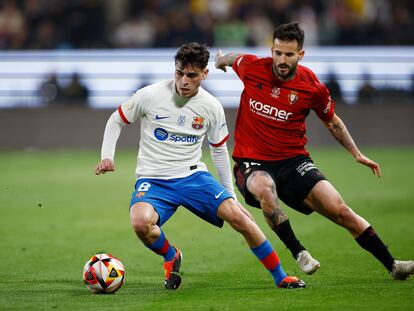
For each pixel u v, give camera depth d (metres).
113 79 74.12
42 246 31.64
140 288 23.22
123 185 50.12
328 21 76.88
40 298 21.83
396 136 69.00
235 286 23.27
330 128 23.94
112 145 22.56
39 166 59.06
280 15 77.06
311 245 31.11
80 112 70.31
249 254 29.55
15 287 23.56
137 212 21.88
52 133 70.38
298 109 23.30
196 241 32.81
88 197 45.34
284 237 22.62
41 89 73.06
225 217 22.20
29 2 80.44
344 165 58.00
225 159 23.17
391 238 32.12
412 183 49.00
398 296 21.05
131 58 74.12
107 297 21.80
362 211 39.19
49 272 26.25
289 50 22.53
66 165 59.59
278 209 22.59
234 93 73.19
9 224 37.09
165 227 36.59
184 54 21.72
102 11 80.25
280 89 23.27
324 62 72.88
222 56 25.28
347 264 26.83
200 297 21.58
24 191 47.62
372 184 48.84
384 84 72.50
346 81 72.88
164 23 76.88
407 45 74.56
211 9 79.50
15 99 73.75
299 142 23.69
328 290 22.08
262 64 23.72
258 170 23.25
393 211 39.06
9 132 70.56
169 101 22.53
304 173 23.19
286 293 21.78
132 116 22.70
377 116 69.06
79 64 74.12
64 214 39.91
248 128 23.86
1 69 73.88
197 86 22.17
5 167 58.56
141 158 23.00
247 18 77.06
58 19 79.75
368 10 78.62
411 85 72.31
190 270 26.44
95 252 30.23
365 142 69.31
